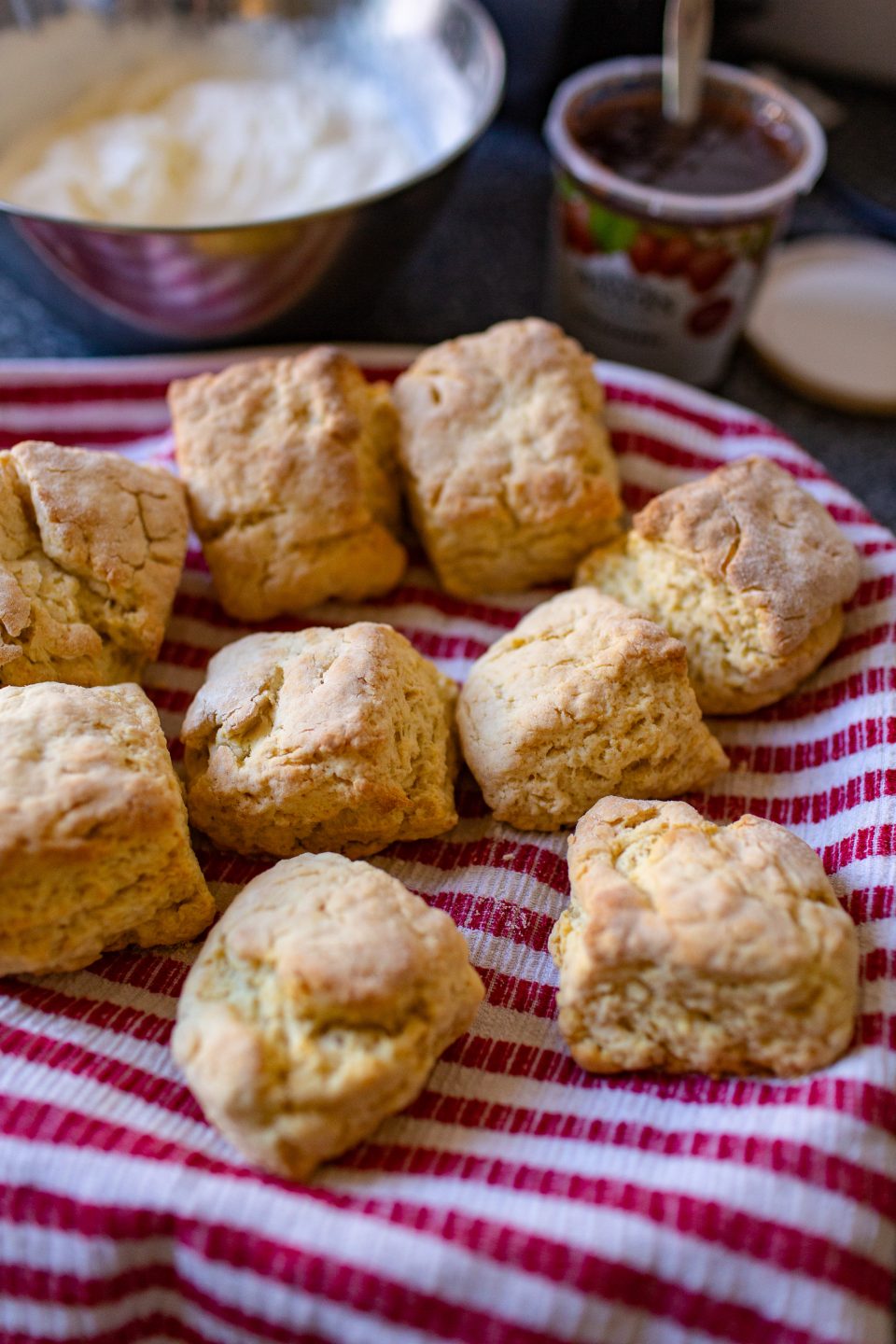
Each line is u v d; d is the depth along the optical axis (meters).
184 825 0.37
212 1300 0.32
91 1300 0.33
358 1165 0.34
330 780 0.38
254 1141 0.33
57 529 0.40
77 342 0.52
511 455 0.43
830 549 0.42
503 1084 0.36
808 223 0.57
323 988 0.34
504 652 0.41
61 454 0.41
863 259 0.56
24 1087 0.34
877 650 0.41
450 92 0.51
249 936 0.35
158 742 0.38
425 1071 0.35
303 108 0.52
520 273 0.55
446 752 0.40
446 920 0.36
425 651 0.44
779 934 0.34
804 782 0.40
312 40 0.53
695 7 0.46
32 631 0.39
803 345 0.53
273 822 0.38
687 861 0.36
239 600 0.43
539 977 0.37
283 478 0.42
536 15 0.55
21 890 0.35
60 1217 0.32
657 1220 0.32
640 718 0.39
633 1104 0.35
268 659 0.40
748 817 0.38
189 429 0.43
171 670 0.43
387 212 0.45
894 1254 0.33
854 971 0.35
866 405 0.51
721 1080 0.35
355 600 0.44
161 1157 0.33
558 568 0.44
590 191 0.47
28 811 0.35
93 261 0.44
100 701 0.38
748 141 0.50
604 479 0.43
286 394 0.43
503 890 0.38
